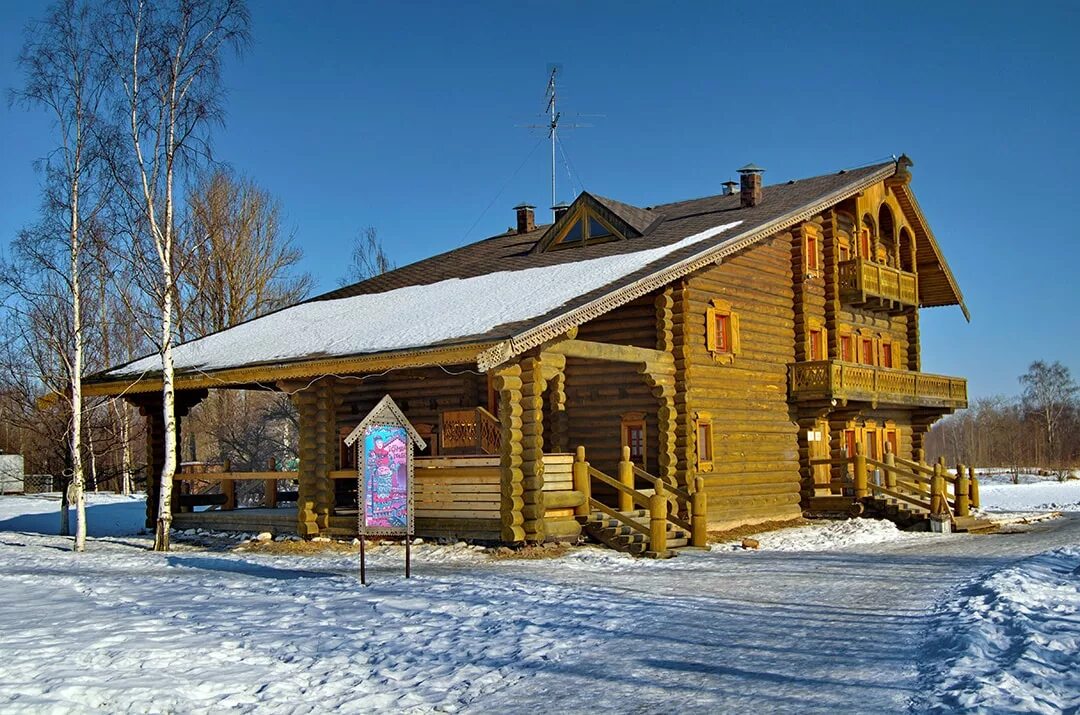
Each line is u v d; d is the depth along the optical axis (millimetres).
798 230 28578
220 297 47219
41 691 8336
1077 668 8570
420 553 18938
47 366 34125
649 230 27656
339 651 10094
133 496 44594
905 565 17000
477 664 9547
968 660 8758
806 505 28125
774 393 27234
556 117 34875
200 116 21891
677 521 21078
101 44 21609
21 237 22250
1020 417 130625
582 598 13055
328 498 22109
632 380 24156
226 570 17484
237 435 48875
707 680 8688
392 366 19031
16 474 50781
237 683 8836
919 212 33375
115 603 13203
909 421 35469
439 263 32312
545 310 19125
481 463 19641
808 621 11320
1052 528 27141
